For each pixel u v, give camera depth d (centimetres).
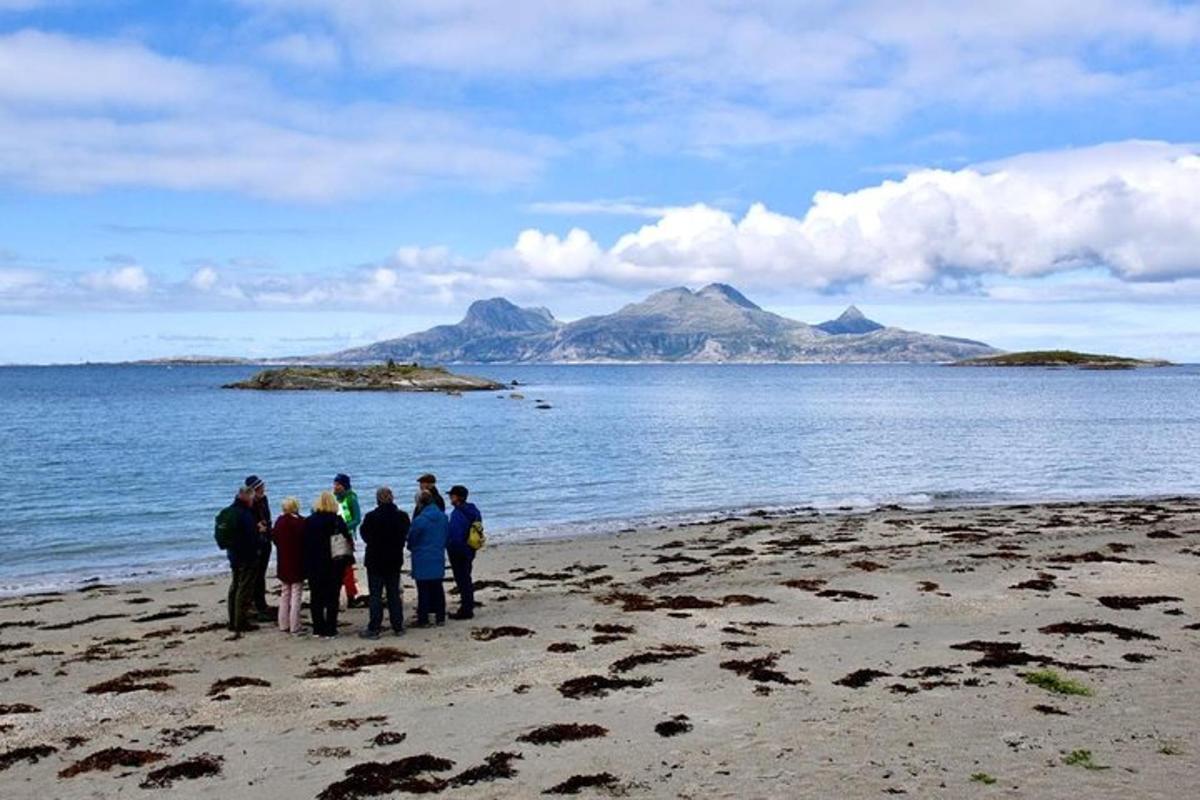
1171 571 2377
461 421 9962
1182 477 5181
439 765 1102
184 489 4616
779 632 1772
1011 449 6725
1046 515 3594
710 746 1150
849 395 16650
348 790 1025
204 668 1598
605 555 2828
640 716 1277
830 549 2842
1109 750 1102
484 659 1614
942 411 11488
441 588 1898
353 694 1417
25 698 1452
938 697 1325
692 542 3059
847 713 1263
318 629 1812
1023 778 1020
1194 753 1090
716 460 6044
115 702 1401
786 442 7356
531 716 1292
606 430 8669
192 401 14188
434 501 1942
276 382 18325
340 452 6512
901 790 994
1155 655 1540
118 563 2964
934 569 2458
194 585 2533
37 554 3108
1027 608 1953
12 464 5650
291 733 1243
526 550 2938
